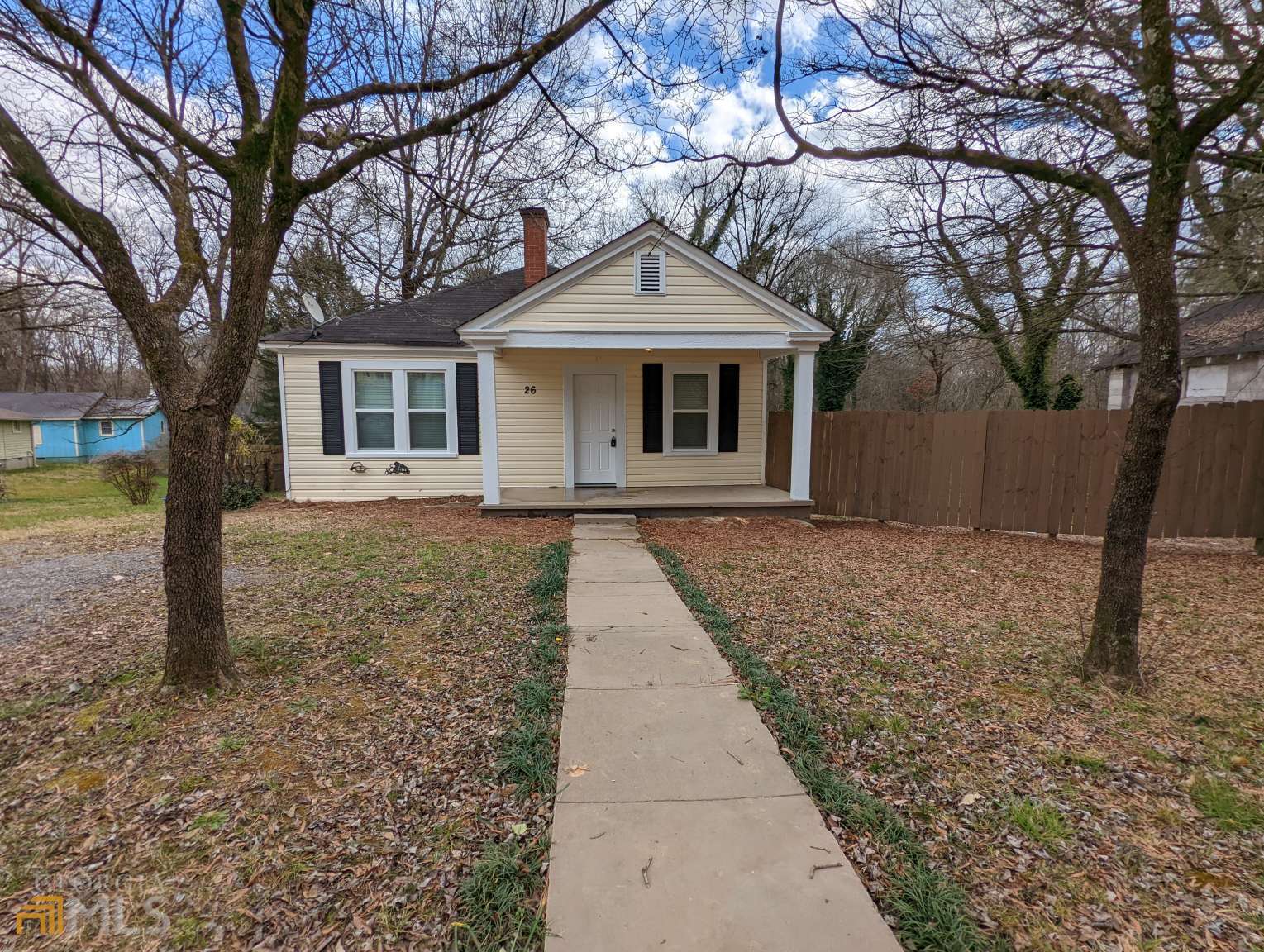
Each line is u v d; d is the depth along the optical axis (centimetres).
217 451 341
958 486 866
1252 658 394
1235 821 233
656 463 1080
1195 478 734
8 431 2667
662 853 210
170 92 418
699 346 877
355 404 1113
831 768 268
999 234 545
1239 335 845
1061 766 271
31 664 384
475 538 757
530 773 260
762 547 730
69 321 640
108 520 1009
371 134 409
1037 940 179
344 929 185
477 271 1761
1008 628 447
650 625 447
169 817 238
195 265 368
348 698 335
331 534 782
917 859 210
